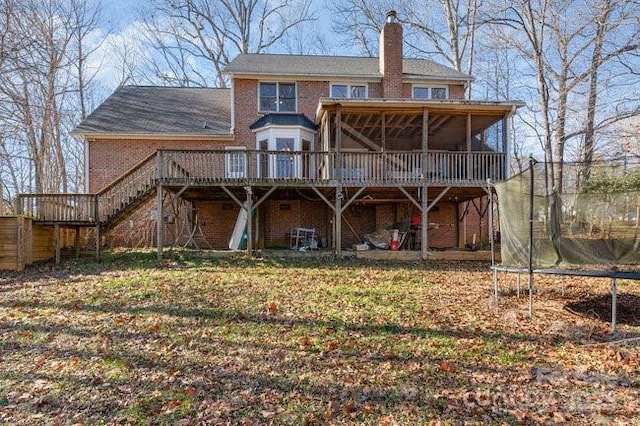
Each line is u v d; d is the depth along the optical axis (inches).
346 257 548.1
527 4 773.9
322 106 530.0
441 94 739.4
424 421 151.0
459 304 308.7
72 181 1056.8
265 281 383.9
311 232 665.0
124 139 661.9
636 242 251.6
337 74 701.3
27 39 526.9
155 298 316.2
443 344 224.8
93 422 149.4
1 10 574.9
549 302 318.7
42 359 203.0
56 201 517.0
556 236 273.0
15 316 271.4
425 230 545.6
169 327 250.5
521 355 210.8
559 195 277.1
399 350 216.5
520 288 367.2
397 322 261.4
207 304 300.2
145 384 178.4
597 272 248.5
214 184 524.4
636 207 258.1
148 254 553.6
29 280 394.6
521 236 286.5
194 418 152.3
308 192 617.3
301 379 184.1
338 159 534.0
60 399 165.5
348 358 207.0
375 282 385.7
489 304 309.6
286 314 277.4
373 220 695.7
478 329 249.6
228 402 164.1
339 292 339.9
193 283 370.0
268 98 702.5
